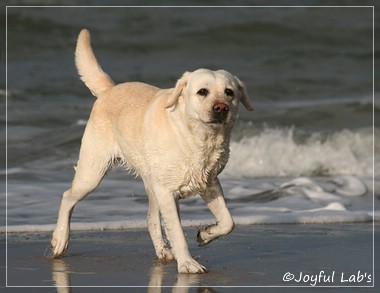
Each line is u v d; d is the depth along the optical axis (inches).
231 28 1103.0
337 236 406.0
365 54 1035.3
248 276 322.0
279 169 590.2
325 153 604.4
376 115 719.1
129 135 343.9
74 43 1029.8
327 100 808.3
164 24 1122.7
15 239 391.9
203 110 309.6
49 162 578.6
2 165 563.8
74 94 798.5
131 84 365.7
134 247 378.3
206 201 337.7
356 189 528.7
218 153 325.7
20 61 938.7
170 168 326.3
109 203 471.8
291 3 1286.9
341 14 1227.2
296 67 964.6
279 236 404.5
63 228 361.1
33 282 310.8
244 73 923.4
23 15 1089.4
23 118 697.0
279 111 727.7
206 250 373.1
